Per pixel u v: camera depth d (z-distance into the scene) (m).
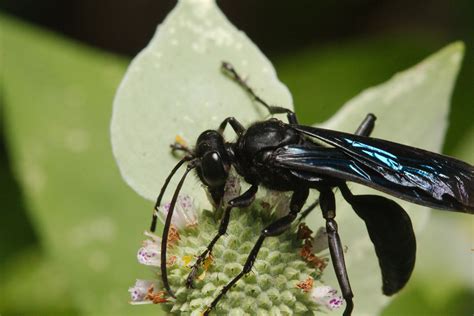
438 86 0.22
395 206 0.21
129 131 0.21
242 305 0.20
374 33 0.29
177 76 0.21
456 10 0.28
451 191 0.20
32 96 0.25
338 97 0.26
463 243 0.25
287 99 0.21
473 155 0.25
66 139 0.25
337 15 0.29
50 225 0.24
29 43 0.25
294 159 0.20
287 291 0.20
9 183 0.26
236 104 0.21
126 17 0.30
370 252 0.22
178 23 0.22
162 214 0.21
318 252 0.21
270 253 0.20
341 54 0.27
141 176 0.21
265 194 0.21
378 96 0.22
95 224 0.24
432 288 0.25
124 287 0.24
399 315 0.24
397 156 0.20
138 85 0.21
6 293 0.25
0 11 0.29
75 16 0.30
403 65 0.27
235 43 0.22
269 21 0.29
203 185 0.21
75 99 0.25
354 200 0.21
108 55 0.25
